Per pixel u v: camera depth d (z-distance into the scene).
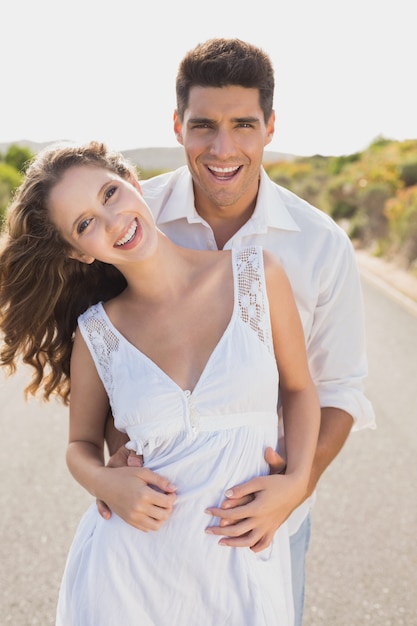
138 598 1.85
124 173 2.02
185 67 2.15
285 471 1.99
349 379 2.36
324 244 2.29
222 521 1.83
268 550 1.96
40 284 2.19
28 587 3.38
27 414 5.71
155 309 1.99
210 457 1.87
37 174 1.96
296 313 2.04
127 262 1.92
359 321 2.35
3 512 4.10
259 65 2.12
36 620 3.14
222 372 1.88
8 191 16.02
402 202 15.12
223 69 2.09
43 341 2.30
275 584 1.92
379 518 3.92
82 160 1.94
